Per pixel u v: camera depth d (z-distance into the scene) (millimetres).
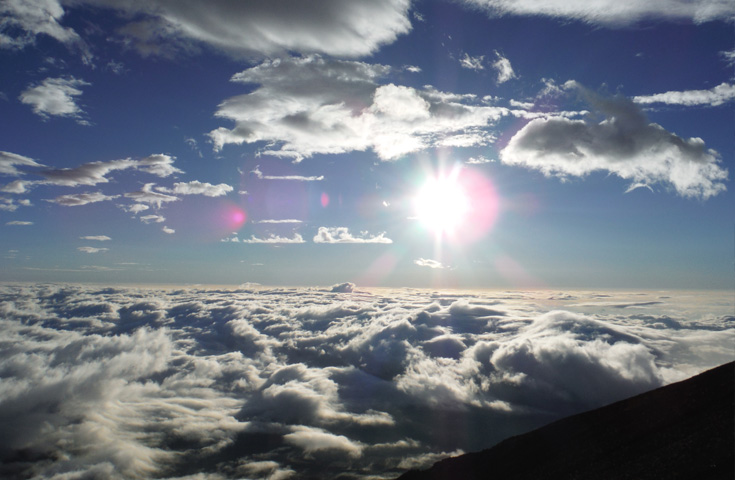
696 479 19156
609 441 27328
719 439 21750
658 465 21844
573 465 26266
